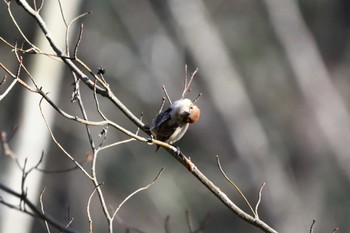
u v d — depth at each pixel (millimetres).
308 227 19531
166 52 20328
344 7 22031
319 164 20438
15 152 10344
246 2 21078
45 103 10773
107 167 19469
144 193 19297
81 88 19547
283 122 20781
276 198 19062
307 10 21891
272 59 21062
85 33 19859
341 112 20688
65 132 19406
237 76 19688
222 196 5879
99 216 19047
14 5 16672
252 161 19234
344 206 19984
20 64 5371
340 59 22391
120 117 19938
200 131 19688
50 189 19016
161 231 18688
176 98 20016
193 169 5812
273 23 20656
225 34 21156
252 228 19016
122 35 20438
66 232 6164
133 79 20219
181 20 19594
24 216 9914
